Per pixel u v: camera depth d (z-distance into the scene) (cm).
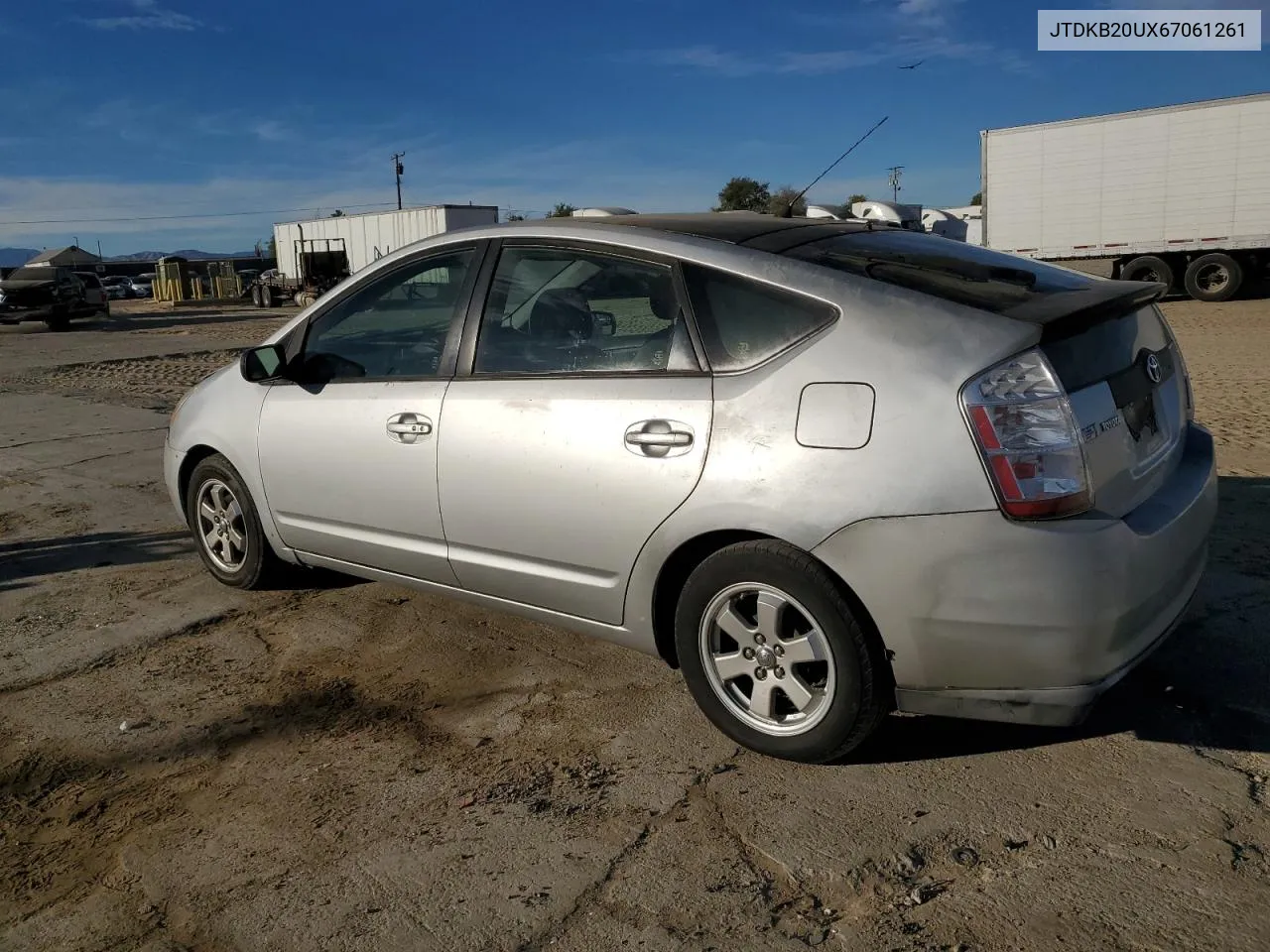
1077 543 272
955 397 276
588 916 254
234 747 347
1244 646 383
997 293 301
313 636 440
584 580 348
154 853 288
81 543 590
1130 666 291
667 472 318
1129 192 2300
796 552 298
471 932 250
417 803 308
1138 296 311
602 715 359
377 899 263
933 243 368
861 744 308
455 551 385
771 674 314
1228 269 2228
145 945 250
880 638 293
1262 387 1020
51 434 952
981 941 238
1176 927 239
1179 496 313
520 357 366
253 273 5728
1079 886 255
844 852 274
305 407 430
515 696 377
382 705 374
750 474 301
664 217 381
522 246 376
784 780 311
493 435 360
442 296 396
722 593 316
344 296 432
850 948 238
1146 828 278
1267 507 563
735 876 266
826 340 299
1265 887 252
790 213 425
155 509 665
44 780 329
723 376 314
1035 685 280
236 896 267
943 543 276
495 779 320
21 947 252
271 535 461
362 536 418
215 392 483
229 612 471
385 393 400
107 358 1777
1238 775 302
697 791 307
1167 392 340
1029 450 271
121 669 412
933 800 296
